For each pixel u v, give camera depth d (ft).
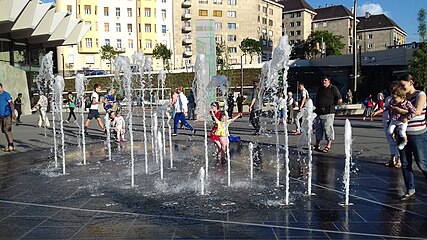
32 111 107.76
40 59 129.18
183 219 15.89
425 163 17.88
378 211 16.58
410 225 14.80
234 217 16.06
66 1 236.43
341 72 170.09
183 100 48.42
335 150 33.71
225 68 167.63
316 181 22.43
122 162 30.42
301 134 46.73
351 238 13.58
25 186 22.79
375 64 161.58
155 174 25.31
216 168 27.07
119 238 13.91
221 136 30.94
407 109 17.84
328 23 340.59
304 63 181.06
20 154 35.68
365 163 27.48
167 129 56.65
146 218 16.12
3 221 16.14
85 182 23.38
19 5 84.69
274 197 19.15
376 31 347.36
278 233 14.15
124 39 253.65
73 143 43.27
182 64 265.95
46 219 16.31
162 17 262.06
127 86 35.32
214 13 267.39
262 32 286.87
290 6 344.90
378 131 49.57
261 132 49.75
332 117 32.37
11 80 95.96
